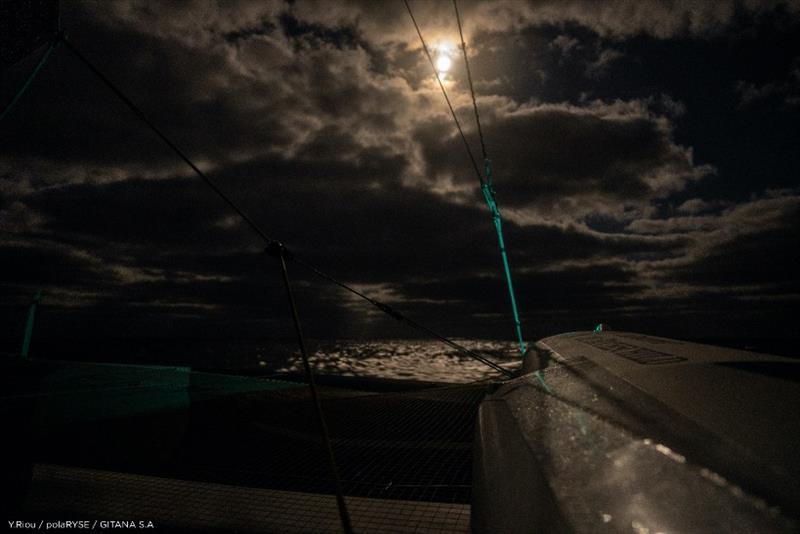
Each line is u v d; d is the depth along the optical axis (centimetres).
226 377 548
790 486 72
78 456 318
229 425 405
